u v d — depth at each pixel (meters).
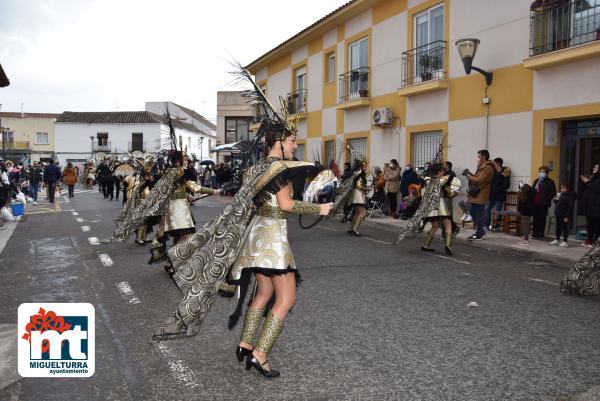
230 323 3.91
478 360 4.23
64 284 6.98
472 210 11.41
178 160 7.26
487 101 12.78
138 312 5.64
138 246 10.09
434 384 3.78
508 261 8.77
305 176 3.80
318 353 4.39
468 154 13.52
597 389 3.70
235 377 3.93
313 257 8.90
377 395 3.61
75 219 15.30
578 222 11.39
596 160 10.97
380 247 10.09
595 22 10.49
